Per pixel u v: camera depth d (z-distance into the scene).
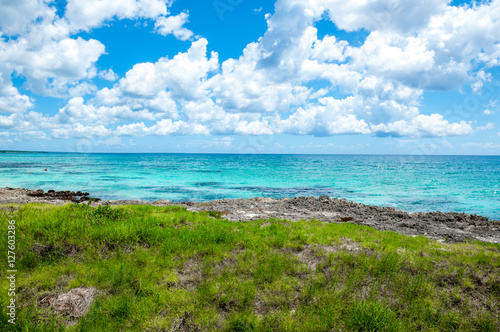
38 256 7.27
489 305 6.20
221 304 5.88
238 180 45.41
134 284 6.36
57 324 5.08
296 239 10.05
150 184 38.94
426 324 5.52
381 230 13.14
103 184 38.22
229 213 15.93
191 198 28.33
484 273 7.55
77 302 5.70
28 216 10.00
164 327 5.12
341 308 5.76
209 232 9.91
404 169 81.12
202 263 7.62
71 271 6.71
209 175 53.38
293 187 37.72
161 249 8.14
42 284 6.12
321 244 9.54
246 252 8.31
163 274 6.84
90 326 4.96
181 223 11.30
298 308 5.82
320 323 5.30
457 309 6.05
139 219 10.79
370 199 29.59
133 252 7.94
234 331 5.12
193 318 5.37
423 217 17.25
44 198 22.00
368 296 6.30
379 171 71.75
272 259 7.72
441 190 36.72
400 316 5.74
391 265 7.57
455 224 15.60
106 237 8.54
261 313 5.70
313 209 18.64
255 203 20.41
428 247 10.04
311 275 7.11
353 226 12.94
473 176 59.44
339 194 32.56
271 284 6.64
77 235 8.48
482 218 17.52
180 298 5.88
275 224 12.24
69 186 35.62
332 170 72.06
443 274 7.33
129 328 5.06
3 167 65.94
